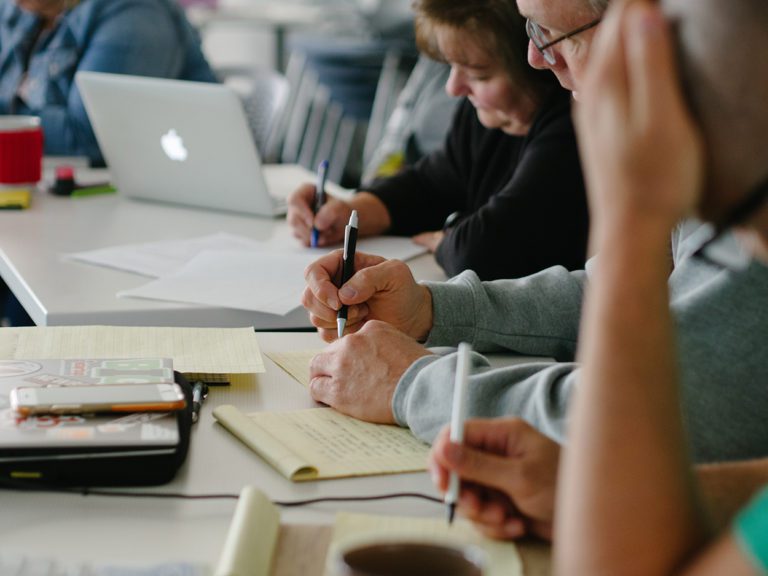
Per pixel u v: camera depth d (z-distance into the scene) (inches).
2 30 127.3
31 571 30.6
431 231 91.4
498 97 80.0
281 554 32.4
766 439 36.2
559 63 55.4
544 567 32.2
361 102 222.8
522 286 58.6
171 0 130.7
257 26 238.5
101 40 121.0
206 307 60.9
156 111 87.7
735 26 23.2
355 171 223.9
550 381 40.9
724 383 36.0
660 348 25.4
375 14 231.1
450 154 91.4
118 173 93.6
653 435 25.2
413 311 55.2
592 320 25.9
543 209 75.5
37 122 97.3
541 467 32.9
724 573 22.5
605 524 25.0
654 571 24.7
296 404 46.6
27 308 64.3
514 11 76.9
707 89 23.6
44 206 89.7
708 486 31.8
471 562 26.2
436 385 42.8
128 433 37.9
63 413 39.4
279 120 143.3
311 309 55.8
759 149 23.6
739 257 27.0
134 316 59.9
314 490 37.8
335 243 79.7
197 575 30.7
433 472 33.7
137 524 34.9
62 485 37.4
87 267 69.5
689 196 24.4
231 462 40.1
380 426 44.1
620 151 24.3
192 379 48.6
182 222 85.4
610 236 25.2
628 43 24.4
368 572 26.1
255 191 87.0
